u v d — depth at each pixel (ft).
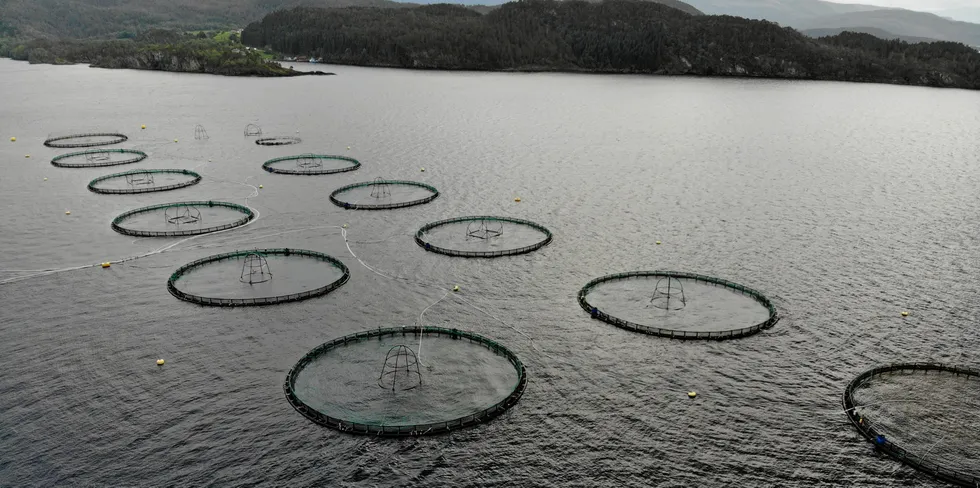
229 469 274.57
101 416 302.66
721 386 330.95
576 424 303.48
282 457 281.74
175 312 393.70
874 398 322.55
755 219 564.71
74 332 370.12
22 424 296.51
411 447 289.33
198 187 645.51
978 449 291.99
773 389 329.52
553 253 487.20
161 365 341.21
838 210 591.78
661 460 283.38
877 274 456.45
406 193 629.92
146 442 287.69
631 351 359.66
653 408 314.35
